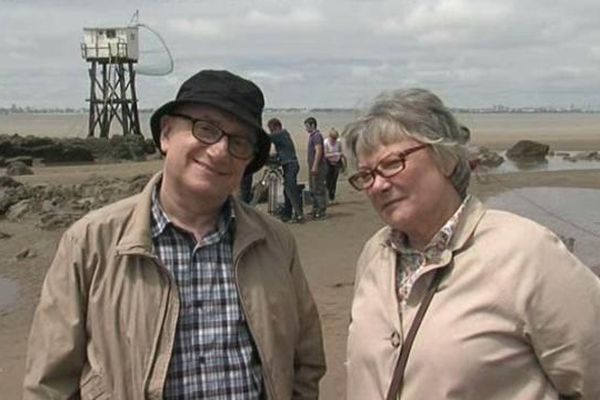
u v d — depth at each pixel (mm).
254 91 2848
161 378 2734
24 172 31969
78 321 2814
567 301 2465
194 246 2881
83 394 2807
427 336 2537
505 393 2496
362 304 2811
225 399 2814
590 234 13664
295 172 14805
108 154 42000
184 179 2807
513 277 2482
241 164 2861
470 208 2672
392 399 2588
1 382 6453
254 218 3059
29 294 10039
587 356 2465
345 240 13047
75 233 2844
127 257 2789
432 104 2643
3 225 15852
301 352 3254
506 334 2471
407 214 2648
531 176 25562
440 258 2605
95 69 52219
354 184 2773
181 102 2777
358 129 2695
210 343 2830
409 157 2619
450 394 2473
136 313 2764
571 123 144000
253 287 2924
